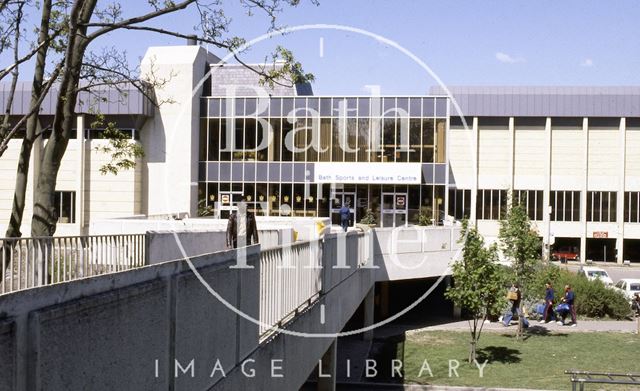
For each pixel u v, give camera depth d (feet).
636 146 192.85
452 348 87.81
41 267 37.78
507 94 190.80
